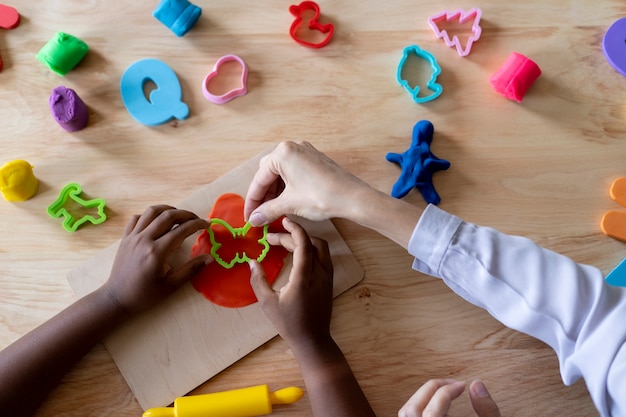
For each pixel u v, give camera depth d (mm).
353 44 852
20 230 775
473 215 789
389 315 750
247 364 731
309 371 688
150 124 812
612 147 817
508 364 734
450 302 754
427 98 823
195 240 771
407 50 843
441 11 865
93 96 825
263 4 858
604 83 842
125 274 708
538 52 853
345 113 826
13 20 841
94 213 790
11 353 679
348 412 667
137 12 853
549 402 723
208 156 809
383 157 809
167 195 795
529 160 810
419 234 636
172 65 839
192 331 738
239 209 784
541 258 611
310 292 693
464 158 810
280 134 818
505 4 863
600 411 595
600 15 860
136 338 732
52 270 762
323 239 764
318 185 674
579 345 584
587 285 597
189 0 856
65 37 808
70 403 716
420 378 731
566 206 794
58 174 798
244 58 843
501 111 829
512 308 609
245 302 747
